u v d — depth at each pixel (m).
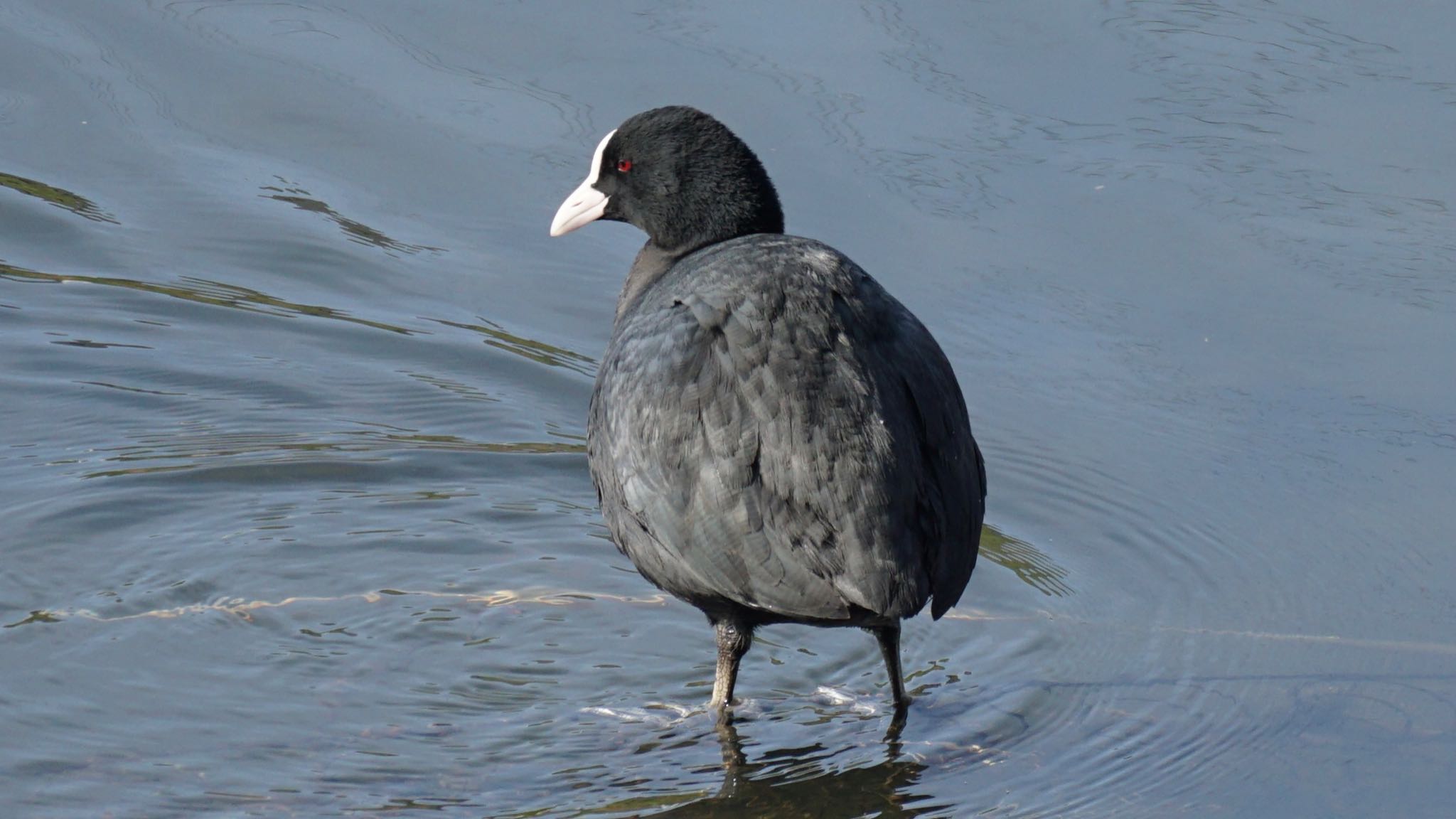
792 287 8.34
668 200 10.19
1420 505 11.22
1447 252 13.59
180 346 13.68
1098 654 9.98
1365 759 8.77
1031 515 11.48
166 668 9.54
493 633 10.19
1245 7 17.09
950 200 14.31
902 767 8.78
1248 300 13.24
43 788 8.28
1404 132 14.93
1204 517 11.30
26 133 15.58
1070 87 15.63
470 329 13.81
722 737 9.09
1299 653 9.87
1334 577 10.62
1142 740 9.05
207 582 10.60
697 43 16.33
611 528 9.00
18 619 10.00
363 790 8.40
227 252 14.48
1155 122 15.18
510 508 11.87
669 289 8.92
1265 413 12.20
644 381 8.38
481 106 15.60
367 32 16.81
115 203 14.91
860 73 15.80
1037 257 13.74
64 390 13.04
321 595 10.54
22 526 11.09
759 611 8.59
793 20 16.73
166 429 12.59
